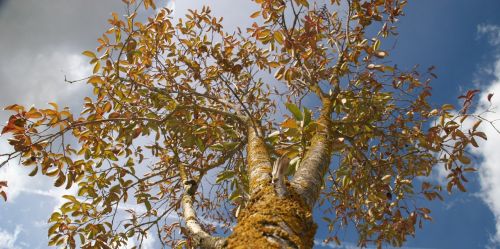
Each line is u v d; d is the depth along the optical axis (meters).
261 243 1.63
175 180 5.17
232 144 4.59
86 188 4.27
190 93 4.69
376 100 4.60
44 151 3.66
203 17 5.12
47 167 3.71
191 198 3.18
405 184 4.74
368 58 4.47
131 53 4.12
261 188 2.10
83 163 3.96
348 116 4.63
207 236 2.08
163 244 4.80
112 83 4.21
